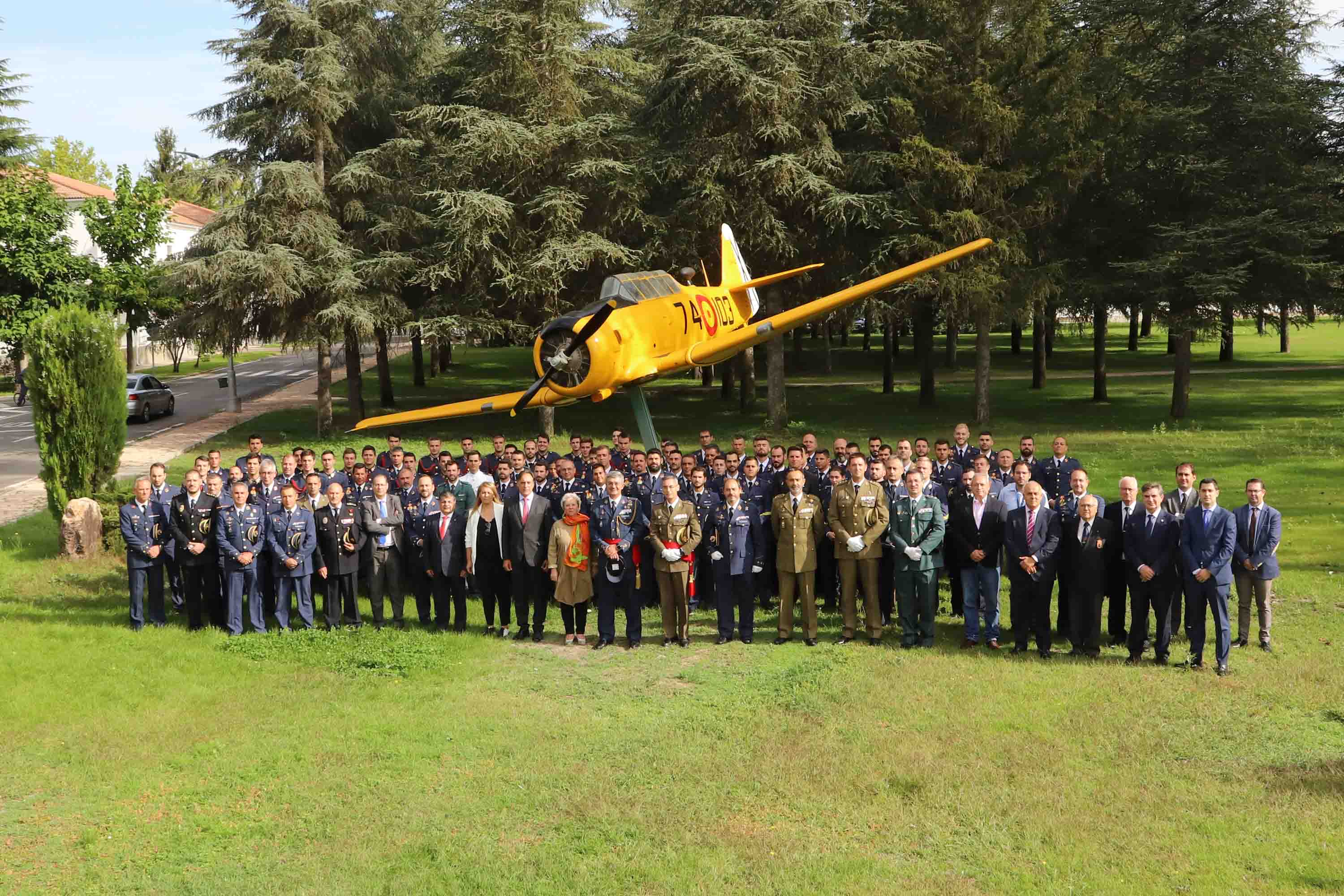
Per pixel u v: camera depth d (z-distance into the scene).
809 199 26.12
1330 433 24.83
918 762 7.57
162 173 58.97
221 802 7.13
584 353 14.98
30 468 24.86
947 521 11.19
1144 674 9.49
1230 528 9.34
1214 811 6.66
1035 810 6.72
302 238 26.64
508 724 8.57
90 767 7.68
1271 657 9.90
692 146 26.34
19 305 30.11
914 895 5.71
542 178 27.77
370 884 5.98
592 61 28.69
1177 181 28.33
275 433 29.83
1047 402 34.53
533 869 6.11
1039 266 28.31
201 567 11.67
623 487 11.30
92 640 11.12
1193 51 28.31
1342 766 7.33
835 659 10.30
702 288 18.77
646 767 7.64
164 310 30.88
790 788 7.20
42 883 6.06
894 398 36.84
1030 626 10.66
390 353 66.00
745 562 10.93
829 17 26.03
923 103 27.56
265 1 27.62
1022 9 27.22
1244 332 69.50
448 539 11.56
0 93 48.28
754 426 29.84
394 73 31.62
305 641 10.95
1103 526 10.08
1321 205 26.88
